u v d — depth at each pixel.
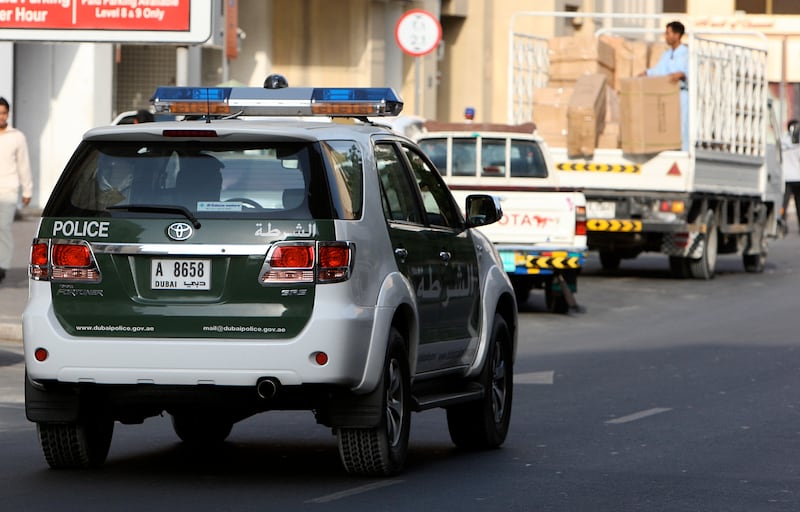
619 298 58.72
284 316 22.20
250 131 22.62
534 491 22.91
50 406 23.00
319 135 22.92
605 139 63.91
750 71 70.44
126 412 23.80
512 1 110.12
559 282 52.72
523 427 29.84
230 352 22.14
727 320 51.56
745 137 70.12
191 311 22.30
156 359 22.28
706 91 65.38
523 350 43.47
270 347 22.08
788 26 149.62
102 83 80.12
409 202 24.92
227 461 25.39
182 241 22.39
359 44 94.19
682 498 22.53
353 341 22.31
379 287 23.00
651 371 38.84
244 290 22.28
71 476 23.62
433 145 53.66
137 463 25.02
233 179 22.67
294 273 22.23
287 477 23.80
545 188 51.38
